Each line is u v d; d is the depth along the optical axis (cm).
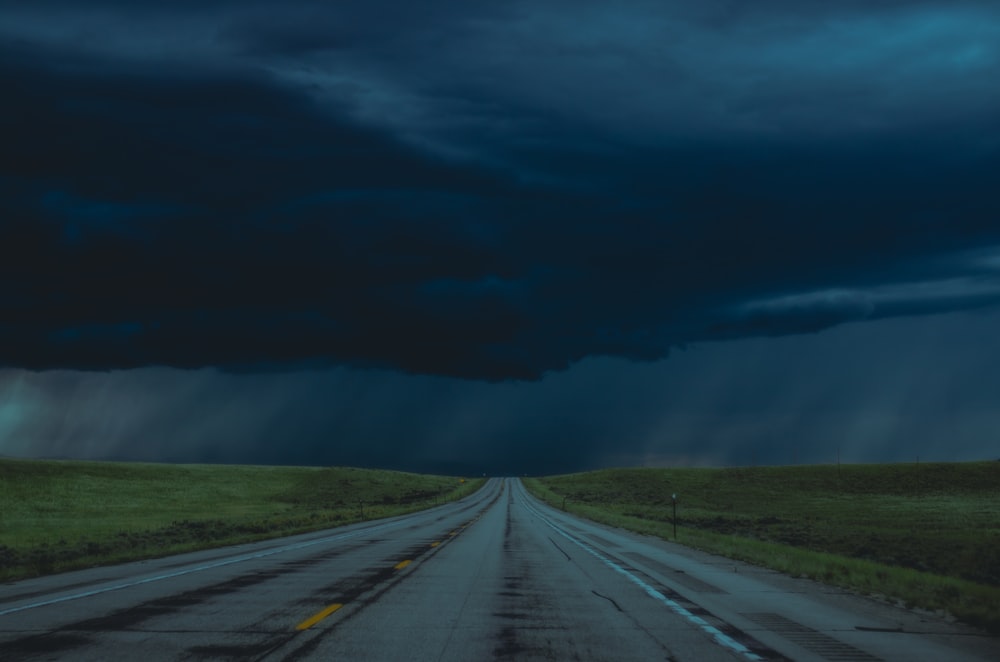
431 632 939
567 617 1074
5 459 11162
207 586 1399
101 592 1308
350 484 13675
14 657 782
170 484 11212
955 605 1173
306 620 1020
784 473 14800
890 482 13175
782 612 1148
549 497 10962
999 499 10531
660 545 2672
